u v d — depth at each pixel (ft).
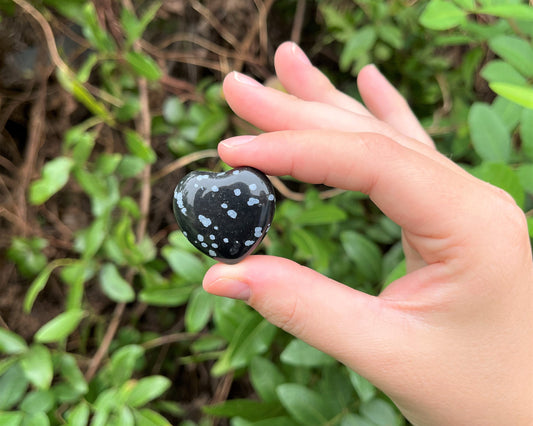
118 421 0.52
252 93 0.48
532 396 0.39
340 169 0.39
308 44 0.82
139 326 0.80
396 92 0.59
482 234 0.37
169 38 0.78
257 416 0.55
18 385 0.57
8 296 0.78
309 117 0.48
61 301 0.81
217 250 0.41
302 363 0.50
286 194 0.74
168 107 0.73
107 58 0.68
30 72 0.77
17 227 0.78
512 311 0.39
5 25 0.74
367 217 0.71
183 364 0.81
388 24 0.70
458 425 0.41
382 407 0.50
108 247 0.65
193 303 0.58
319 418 0.51
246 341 0.54
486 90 0.74
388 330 0.40
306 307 0.40
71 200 0.81
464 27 0.54
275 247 0.61
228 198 0.40
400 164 0.38
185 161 0.73
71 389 0.58
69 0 0.66
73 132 0.67
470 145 0.68
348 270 0.63
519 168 0.50
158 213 0.80
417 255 0.47
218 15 0.77
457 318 0.39
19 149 0.81
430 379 0.40
